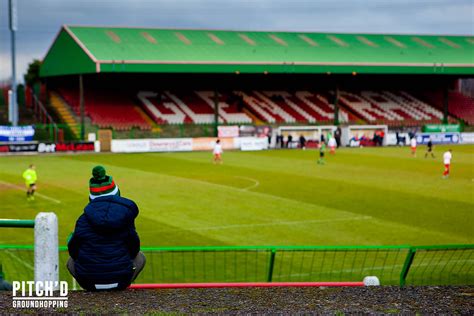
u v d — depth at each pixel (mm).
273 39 86062
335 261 23453
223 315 9562
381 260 23547
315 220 31344
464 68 84500
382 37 92750
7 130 66875
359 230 29172
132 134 74625
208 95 87438
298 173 49406
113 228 9688
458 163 56906
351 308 9867
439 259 23609
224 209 34156
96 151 69188
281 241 26969
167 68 73125
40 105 77875
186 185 42844
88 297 10320
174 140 71500
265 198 37594
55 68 79750
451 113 93500
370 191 40188
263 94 90562
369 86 96875
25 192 39750
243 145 73188
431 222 30859
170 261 23422
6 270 20891
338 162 57938
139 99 83562
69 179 45688
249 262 23312
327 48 85250
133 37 78812
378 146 77938
